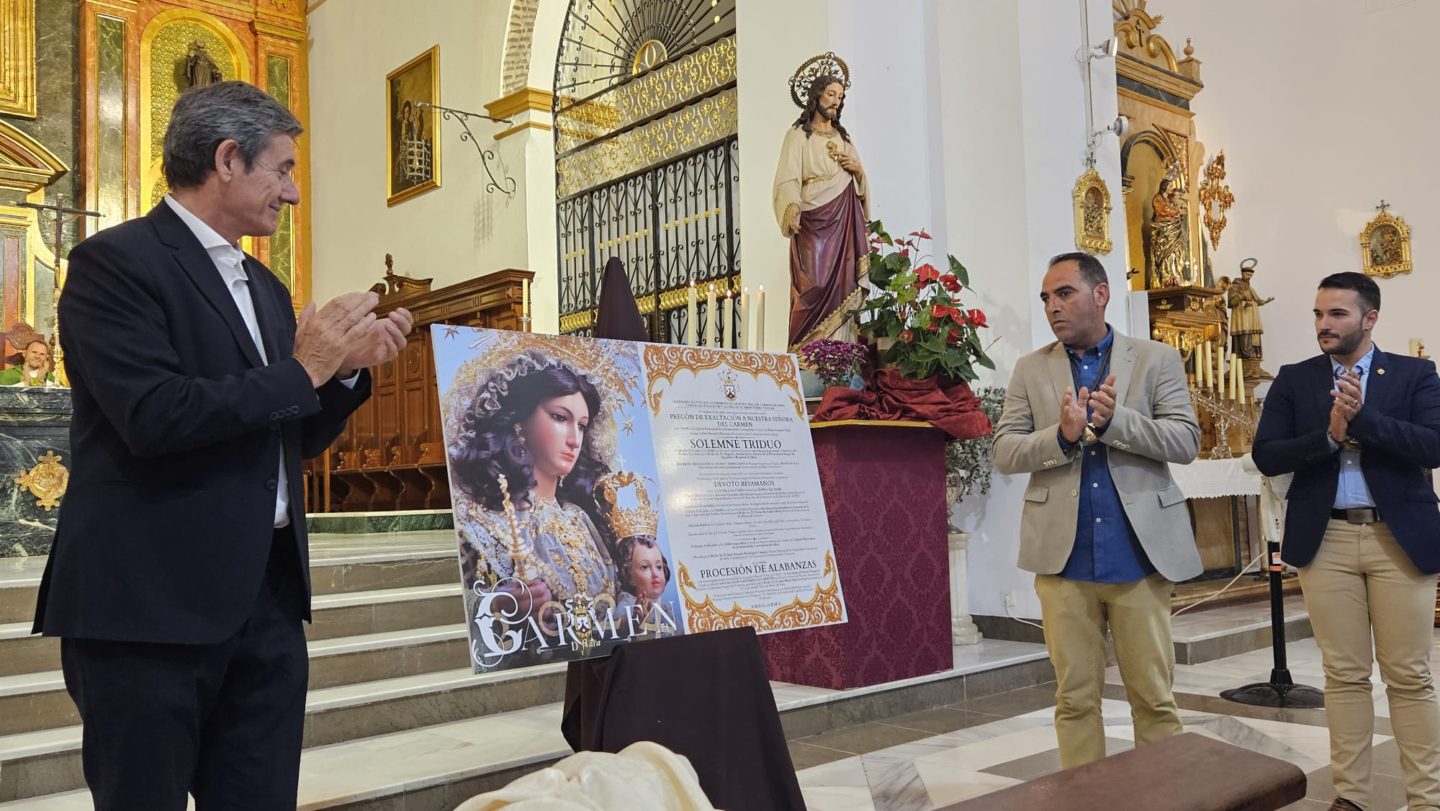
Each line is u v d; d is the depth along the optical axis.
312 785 3.39
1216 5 11.61
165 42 11.99
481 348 2.44
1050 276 3.33
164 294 1.98
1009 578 6.50
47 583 1.96
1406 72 10.30
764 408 2.89
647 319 9.24
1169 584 3.21
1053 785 1.50
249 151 2.07
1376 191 10.46
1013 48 6.74
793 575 2.76
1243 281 10.77
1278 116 11.15
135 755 1.88
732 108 8.61
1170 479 3.23
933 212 7.04
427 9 11.13
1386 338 10.31
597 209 9.85
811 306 5.78
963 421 5.23
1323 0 10.84
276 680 2.10
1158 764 1.59
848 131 6.63
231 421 1.88
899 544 5.19
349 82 12.23
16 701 3.72
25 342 9.03
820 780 3.95
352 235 12.10
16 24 11.08
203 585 1.93
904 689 5.07
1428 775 3.15
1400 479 3.19
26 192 10.89
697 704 2.50
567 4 10.03
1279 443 3.41
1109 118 7.25
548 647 2.33
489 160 10.40
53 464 6.27
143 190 11.64
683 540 2.60
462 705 4.40
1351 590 3.30
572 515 2.45
